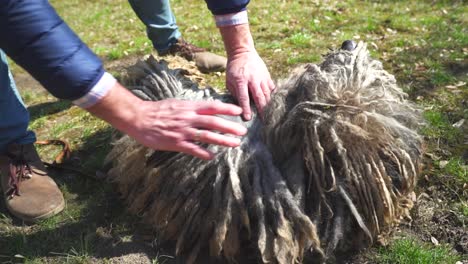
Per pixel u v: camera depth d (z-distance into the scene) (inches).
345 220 84.4
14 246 98.8
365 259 90.1
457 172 108.2
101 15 262.7
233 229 83.0
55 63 66.1
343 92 84.6
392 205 86.2
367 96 85.4
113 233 98.7
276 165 87.3
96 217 103.7
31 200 105.4
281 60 166.7
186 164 86.5
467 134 120.5
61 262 94.4
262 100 90.5
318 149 81.6
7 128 107.1
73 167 120.1
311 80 87.0
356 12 209.5
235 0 95.4
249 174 85.3
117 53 195.5
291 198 81.8
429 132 121.0
